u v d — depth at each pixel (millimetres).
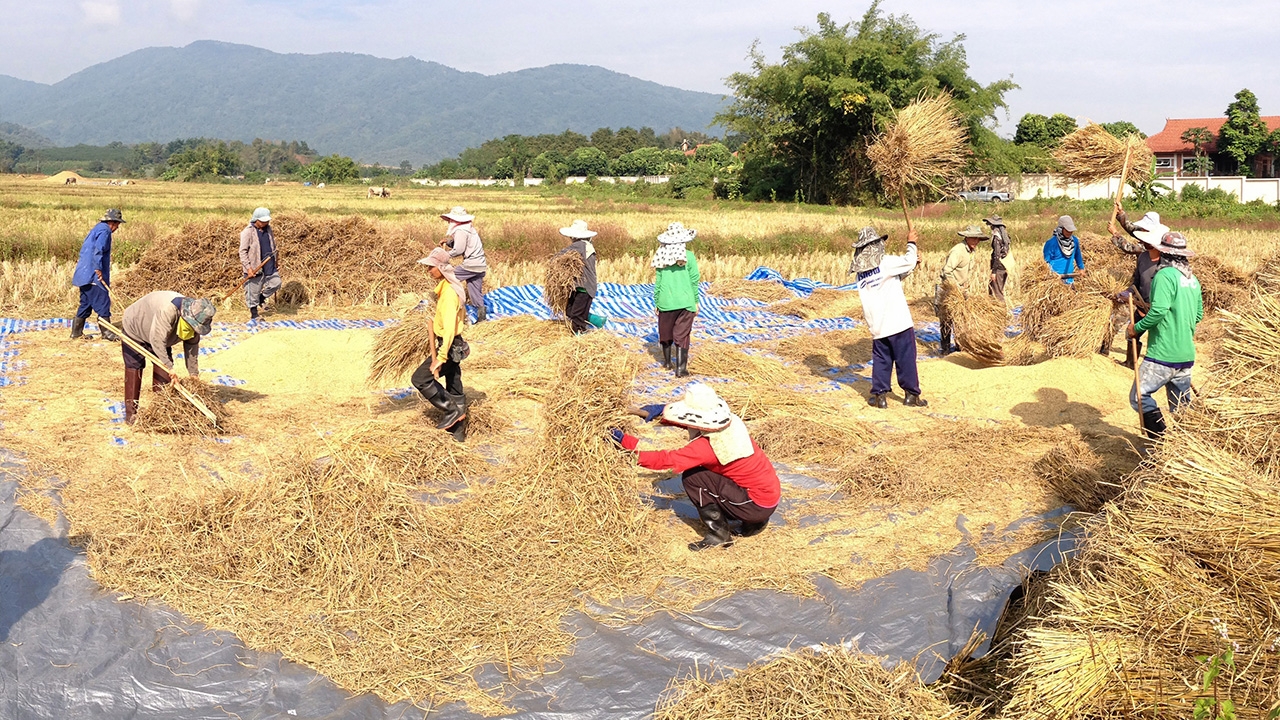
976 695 4242
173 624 4699
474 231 12719
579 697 4262
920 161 8891
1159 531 4004
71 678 4246
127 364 7730
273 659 4469
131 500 6082
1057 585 4035
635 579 5340
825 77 52625
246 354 10047
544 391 9156
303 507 5430
